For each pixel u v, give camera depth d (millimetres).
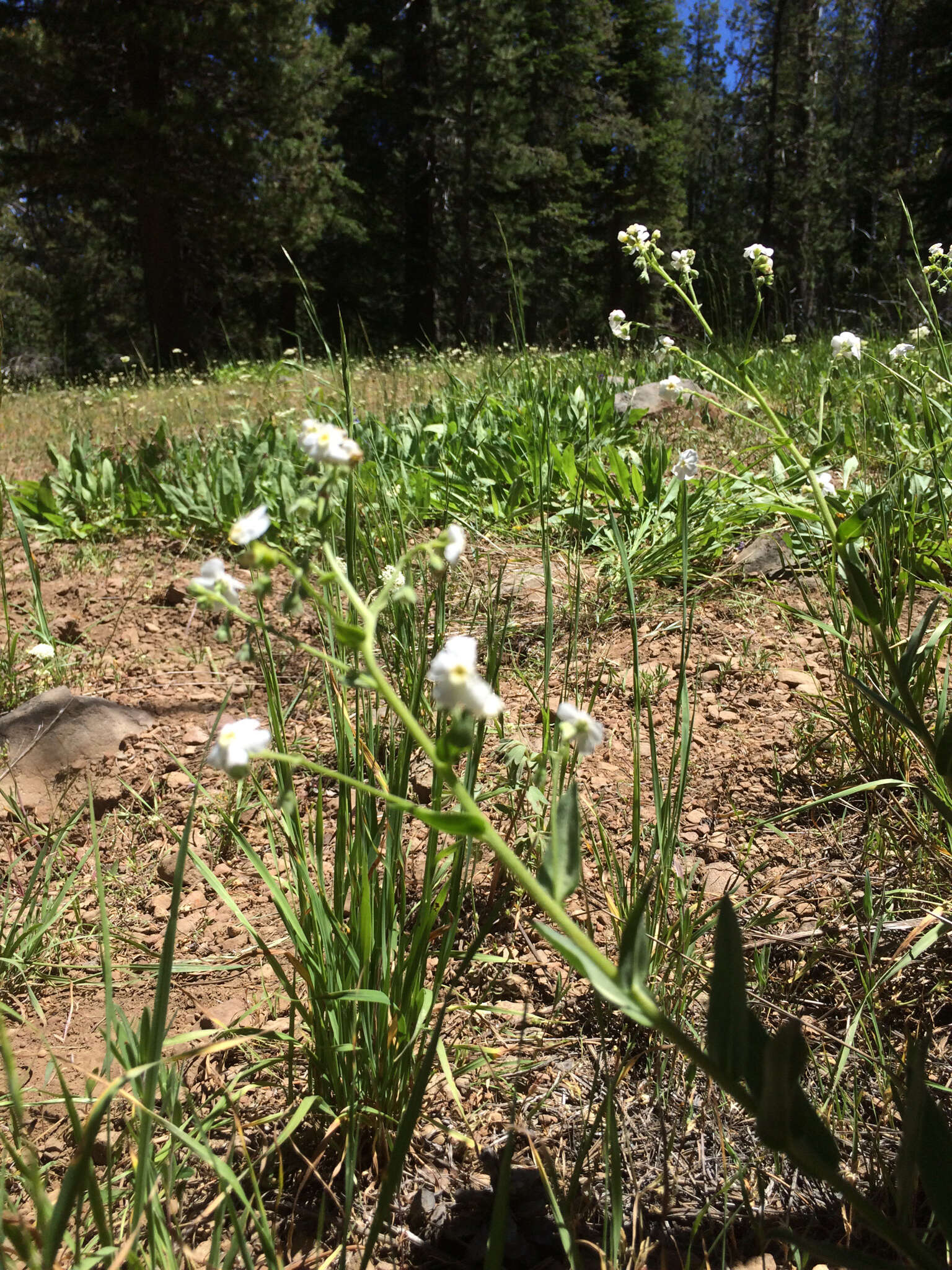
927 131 22641
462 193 26891
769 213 36750
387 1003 1498
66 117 17797
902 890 1936
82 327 25453
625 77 36250
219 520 4531
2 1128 1615
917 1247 962
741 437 4977
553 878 1000
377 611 1090
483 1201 1490
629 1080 1717
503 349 9898
